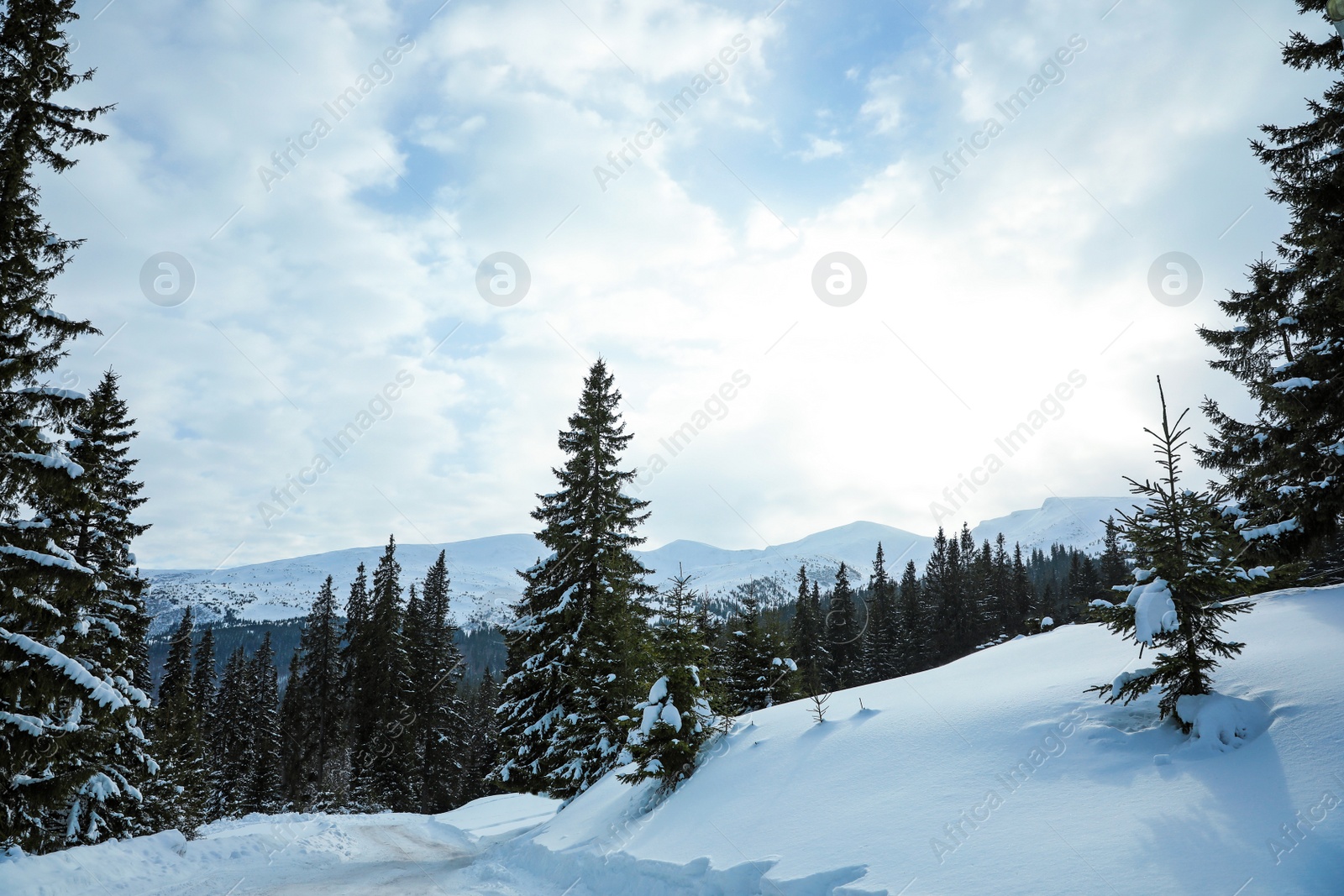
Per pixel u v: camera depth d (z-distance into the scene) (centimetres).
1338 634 1018
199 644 5650
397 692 4528
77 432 2069
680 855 1009
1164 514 916
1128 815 696
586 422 2478
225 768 5456
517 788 3756
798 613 6147
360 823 2342
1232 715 792
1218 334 2119
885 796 920
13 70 1252
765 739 1363
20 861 1155
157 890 1230
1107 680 1062
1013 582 7394
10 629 1210
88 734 1219
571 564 2359
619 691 2081
